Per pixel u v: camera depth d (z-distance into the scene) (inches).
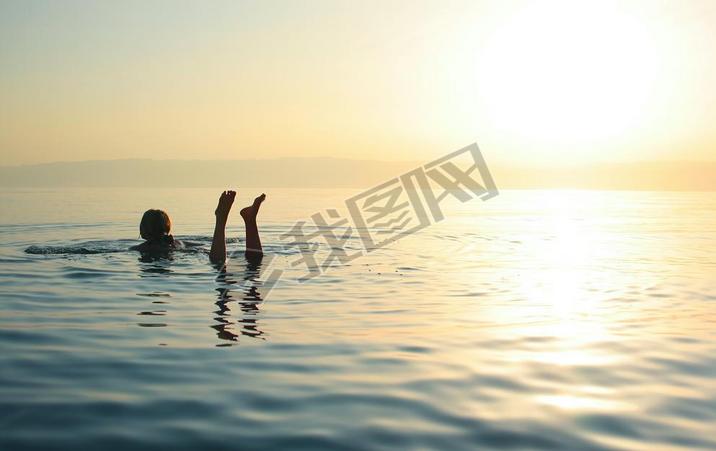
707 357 154.3
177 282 257.1
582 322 196.5
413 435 104.0
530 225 670.5
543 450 98.4
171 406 116.1
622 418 112.3
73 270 283.6
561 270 320.8
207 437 102.3
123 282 255.8
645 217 875.4
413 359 149.9
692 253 408.5
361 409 115.9
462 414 113.8
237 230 526.9
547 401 121.3
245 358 148.5
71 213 746.2
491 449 98.7
